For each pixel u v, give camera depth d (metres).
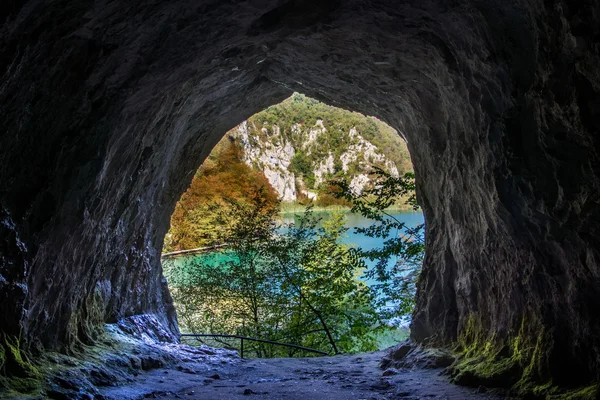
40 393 5.05
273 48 7.57
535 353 5.14
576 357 4.75
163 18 4.84
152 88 6.02
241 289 13.50
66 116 5.11
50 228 5.46
